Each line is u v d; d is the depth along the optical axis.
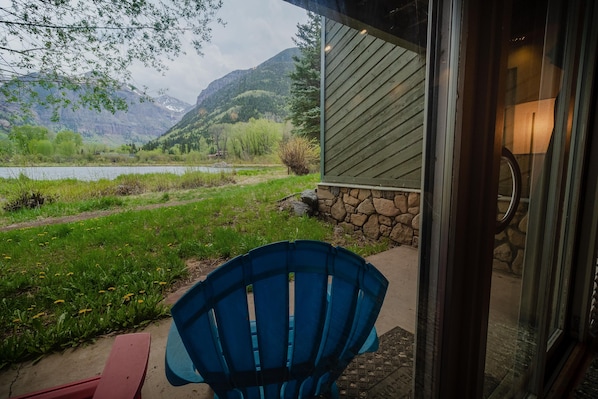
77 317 1.55
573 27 0.92
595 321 1.50
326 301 0.88
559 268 1.34
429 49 0.61
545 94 0.87
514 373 0.97
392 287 1.09
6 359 1.24
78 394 0.61
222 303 0.77
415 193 2.39
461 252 0.57
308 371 0.90
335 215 2.85
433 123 0.59
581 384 1.18
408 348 0.97
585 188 1.27
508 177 0.81
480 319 0.61
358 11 1.17
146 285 1.87
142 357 0.68
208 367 0.78
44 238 1.82
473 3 0.49
